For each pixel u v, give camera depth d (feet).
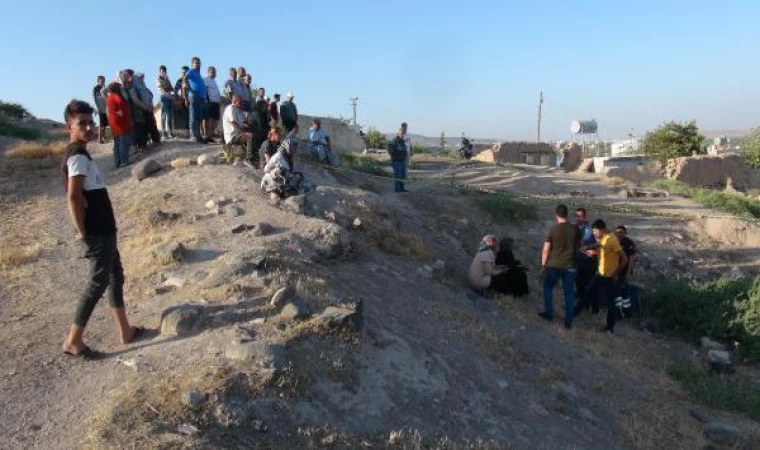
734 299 37.50
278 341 18.52
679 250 50.21
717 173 93.30
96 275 18.69
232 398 15.96
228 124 44.57
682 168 89.40
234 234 29.71
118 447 13.92
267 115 45.47
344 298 22.88
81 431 15.07
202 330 19.84
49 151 52.60
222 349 18.24
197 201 36.04
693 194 65.10
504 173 70.49
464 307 30.78
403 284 30.19
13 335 21.24
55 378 18.02
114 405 15.69
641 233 52.31
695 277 46.93
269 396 16.40
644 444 23.00
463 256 42.57
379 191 52.24
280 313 20.63
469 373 22.43
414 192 52.95
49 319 22.82
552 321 34.42
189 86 52.70
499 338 27.43
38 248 31.30
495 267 35.70
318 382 17.67
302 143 53.57
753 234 52.60
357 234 34.40
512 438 19.56
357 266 29.84
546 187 65.00
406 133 52.44
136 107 49.26
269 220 31.83
